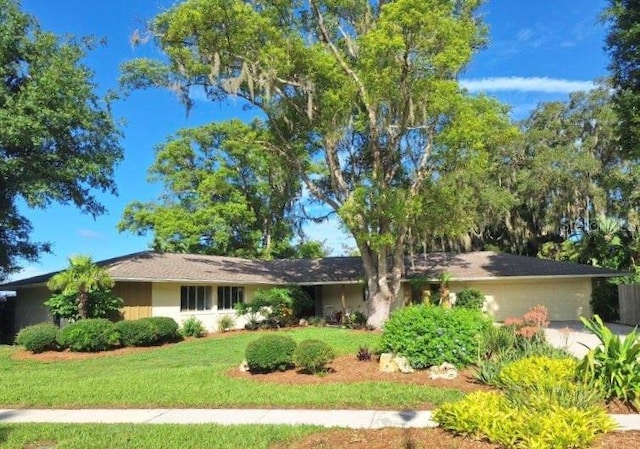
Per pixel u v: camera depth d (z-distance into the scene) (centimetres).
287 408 927
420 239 3194
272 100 2448
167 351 1881
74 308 2078
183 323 2430
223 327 2658
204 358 1678
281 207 3709
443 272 3009
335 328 2659
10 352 1947
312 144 2634
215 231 3928
